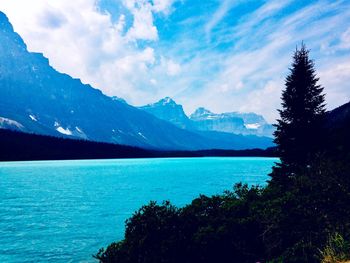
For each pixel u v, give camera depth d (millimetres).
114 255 17859
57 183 100438
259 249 17172
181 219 18453
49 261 28219
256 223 17641
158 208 18734
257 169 168875
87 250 31562
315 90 39938
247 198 21250
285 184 21469
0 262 28047
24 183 100000
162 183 98938
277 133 39406
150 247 17375
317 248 11180
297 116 39438
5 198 69125
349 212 11789
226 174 133625
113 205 59375
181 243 17438
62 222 44656
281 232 13758
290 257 12375
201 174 134375
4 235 37344
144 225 17859
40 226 42062
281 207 14227
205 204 20641
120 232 38906
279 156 38750
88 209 55219
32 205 59844
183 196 68875
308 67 40656
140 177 121500
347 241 10250
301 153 36844
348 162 14547
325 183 13258
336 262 9617
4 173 135000
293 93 40406
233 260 17406
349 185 12719
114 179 113688
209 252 17406
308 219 12672
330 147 35094
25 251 31219
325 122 39281
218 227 18312
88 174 135250
